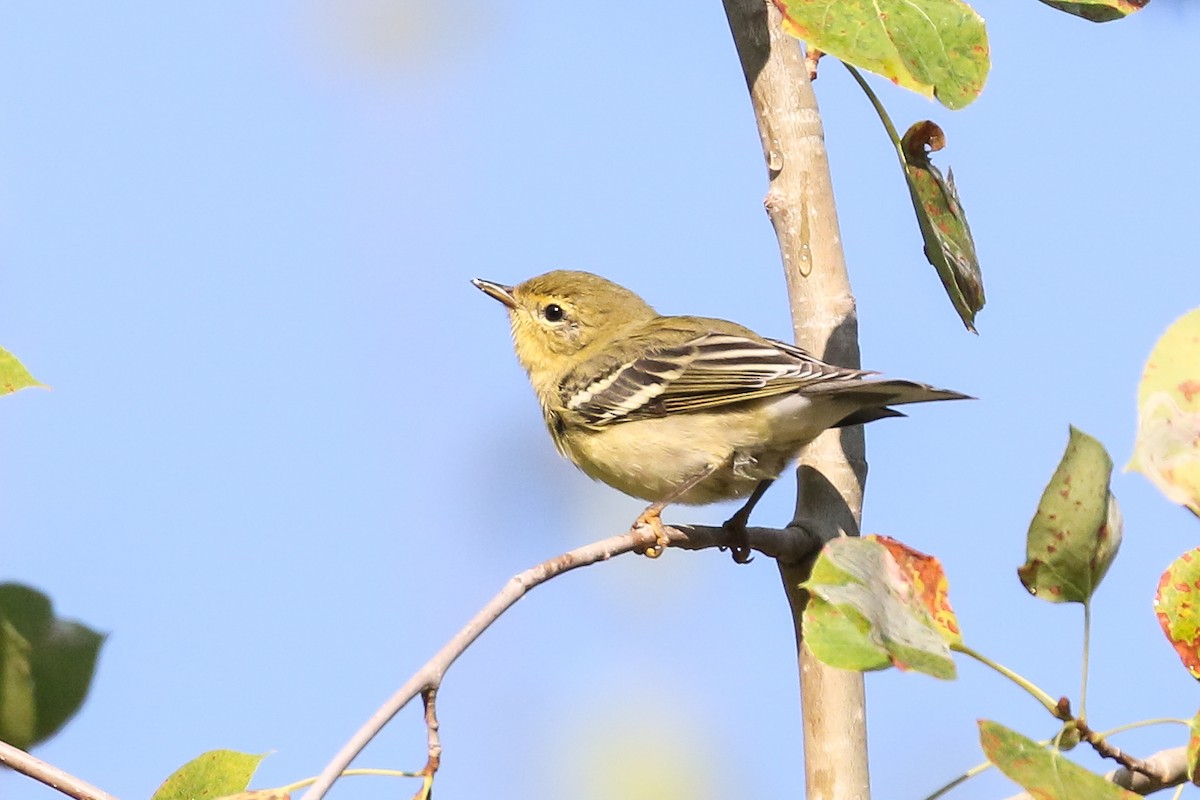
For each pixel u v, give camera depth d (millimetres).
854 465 10594
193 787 8203
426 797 7434
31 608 9445
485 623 7992
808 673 9734
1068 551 7660
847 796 9461
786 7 7852
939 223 9453
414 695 7488
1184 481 7688
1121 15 9242
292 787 7449
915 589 7258
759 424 11766
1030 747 6805
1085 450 7613
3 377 8008
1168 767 8219
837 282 10844
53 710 9430
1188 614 7609
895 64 7746
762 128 10891
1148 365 7918
